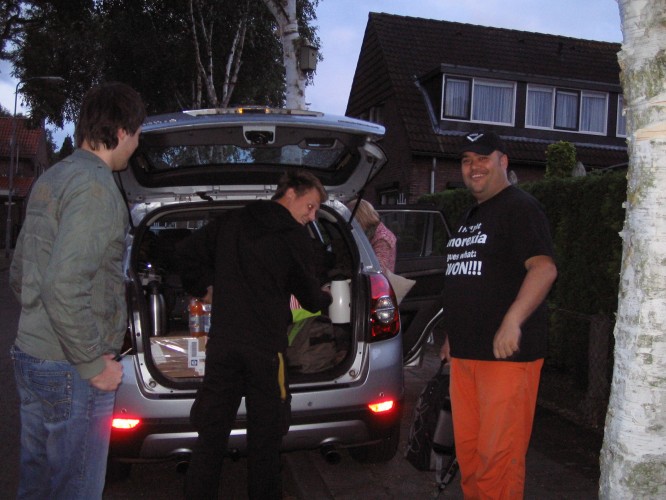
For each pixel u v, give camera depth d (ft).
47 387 7.91
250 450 10.64
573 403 18.06
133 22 64.90
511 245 9.55
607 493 7.32
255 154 13.88
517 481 9.68
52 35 77.56
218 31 67.72
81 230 7.41
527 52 71.41
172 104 75.87
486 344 9.67
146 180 13.64
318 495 12.58
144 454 11.47
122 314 8.39
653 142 6.95
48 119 87.35
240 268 10.73
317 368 12.45
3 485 13.28
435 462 11.30
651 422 6.95
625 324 7.19
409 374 21.57
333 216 13.71
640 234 7.05
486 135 10.05
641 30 7.02
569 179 20.49
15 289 9.11
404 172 61.36
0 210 129.90
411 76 65.26
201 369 12.23
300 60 31.37
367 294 12.56
